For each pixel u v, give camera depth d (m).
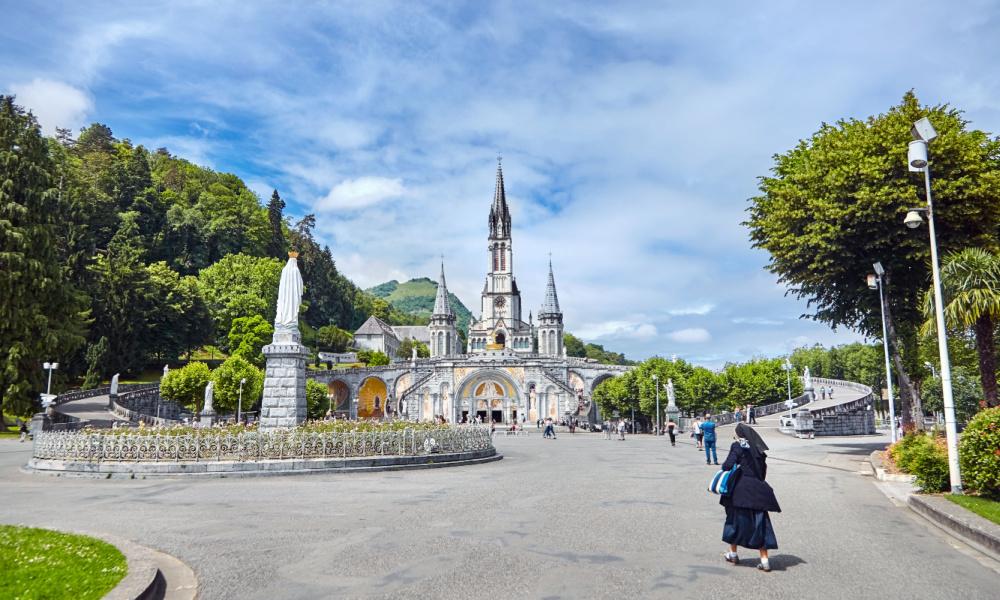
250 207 128.25
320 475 20.14
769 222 28.28
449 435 24.88
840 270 26.38
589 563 8.66
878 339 34.56
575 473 20.66
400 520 11.90
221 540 10.23
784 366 77.56
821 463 22.41
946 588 7.51
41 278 43.50
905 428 26.47
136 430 22.44
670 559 8.87
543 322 135.88
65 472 20.05
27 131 46.59
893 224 24.50
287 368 25.27
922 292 27.83
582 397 98.62
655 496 14.98
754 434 8.74
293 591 7.52
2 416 43.16
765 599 7.07
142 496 15.32
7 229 42.47
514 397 89.00
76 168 100.19
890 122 24.97
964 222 24.53
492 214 142.00
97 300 68.31
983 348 20.67
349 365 118.31
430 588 7.55
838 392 83.19
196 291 86.62
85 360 66.06
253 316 94.56
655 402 69.62
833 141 26.94
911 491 15.28
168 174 128.38
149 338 76.69
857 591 7.38
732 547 8.60
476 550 9.44
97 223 93.12
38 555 8.15
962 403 59.81
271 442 20.80
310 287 139.38
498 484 17.56
